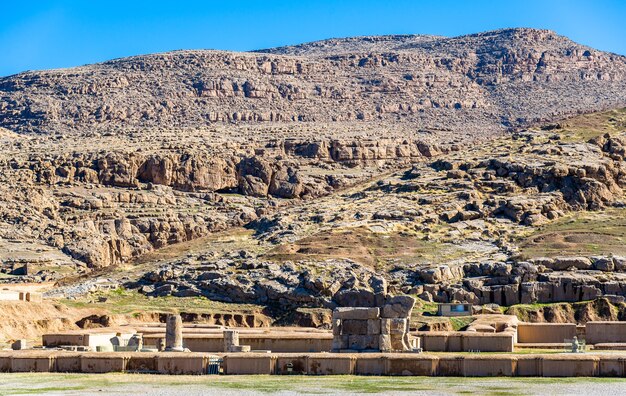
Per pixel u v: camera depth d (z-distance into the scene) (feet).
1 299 528.63
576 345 425.69
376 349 392.06
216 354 373.61
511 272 586.04
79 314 552.00
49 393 311.47
